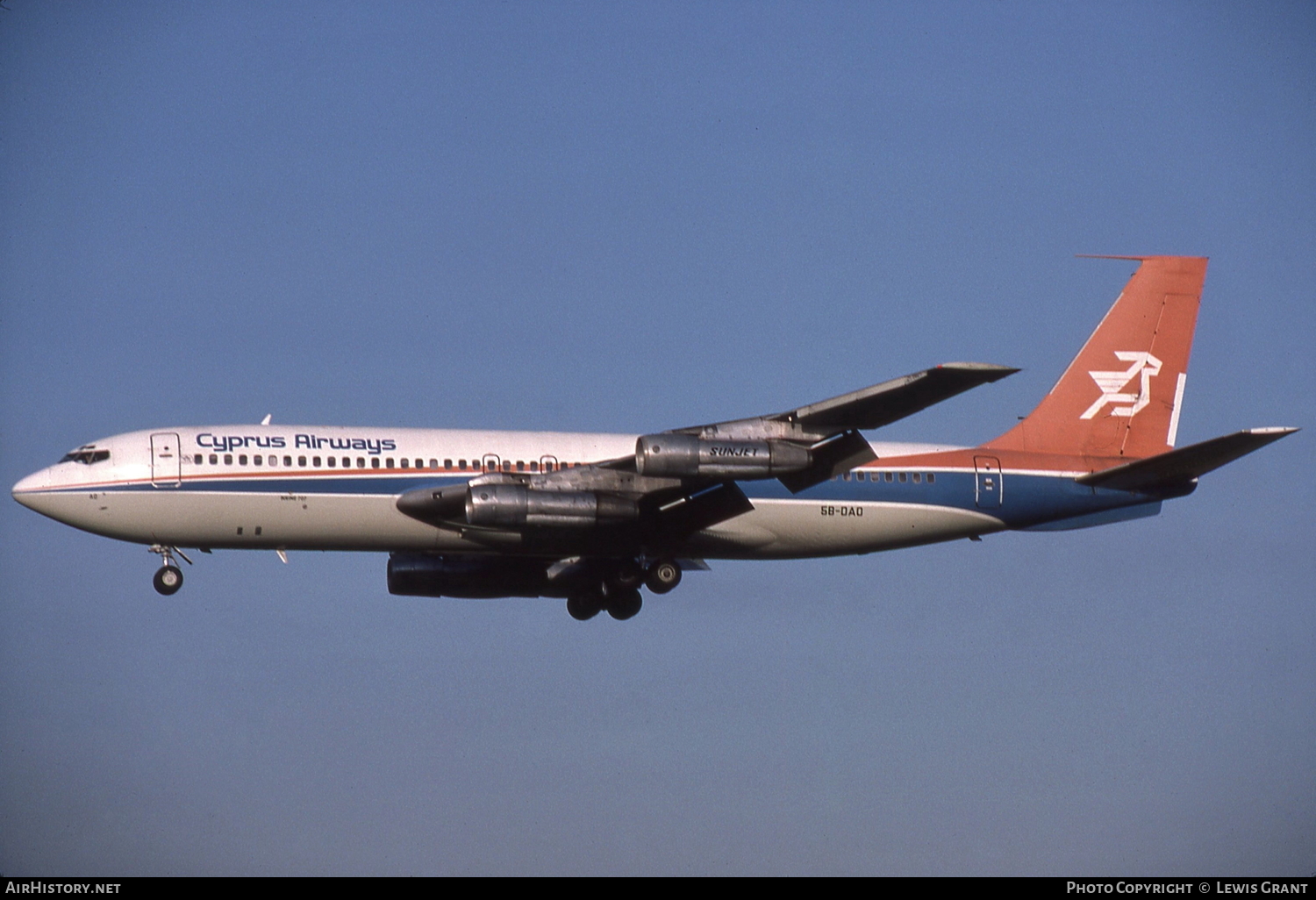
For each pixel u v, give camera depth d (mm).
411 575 178000
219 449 159125
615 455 169375
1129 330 190625
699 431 157125
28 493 157000
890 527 176000
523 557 179875
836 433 158000
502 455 166000
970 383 147375
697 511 166125
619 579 173750
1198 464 173625
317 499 159500
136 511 157000
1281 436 165375
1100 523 183750
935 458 178500
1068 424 188125
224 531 159125
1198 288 191500
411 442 164250
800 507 172750
